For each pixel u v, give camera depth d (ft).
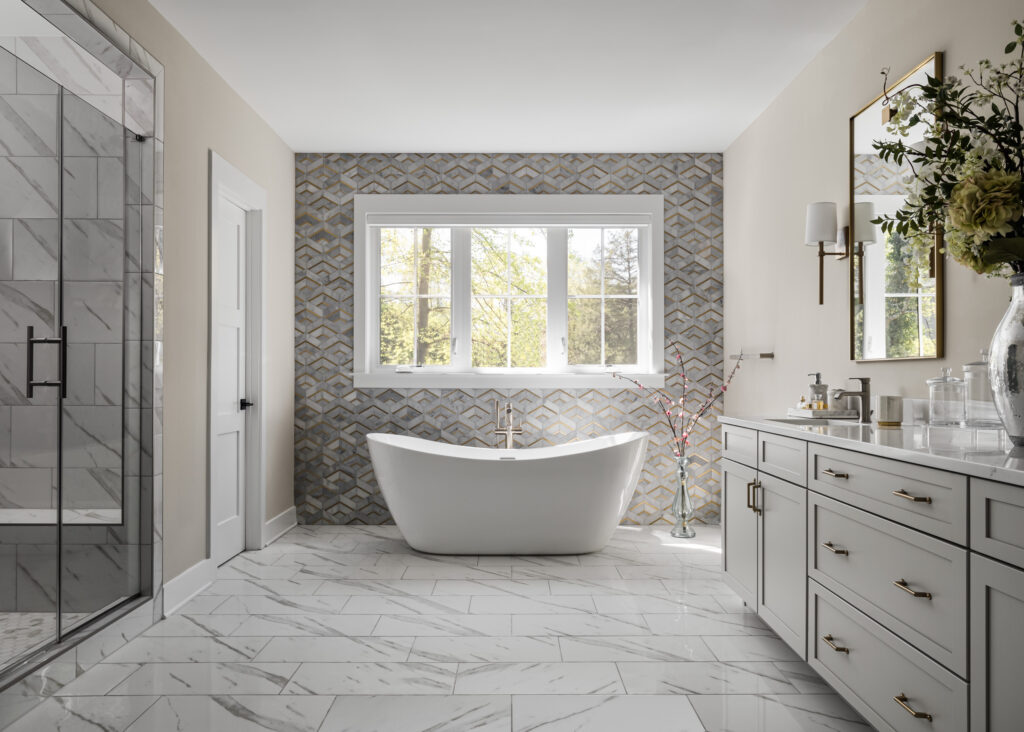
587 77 11.92
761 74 11.81
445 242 16.08
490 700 7.24
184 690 7.45
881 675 5.79
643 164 15.88
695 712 6.98
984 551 4.43
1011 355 5.30
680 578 11.63
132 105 9.30
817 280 11.04
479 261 16.11
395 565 12.40
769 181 13.08
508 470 12.51
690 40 10.61
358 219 15.75
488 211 15.75
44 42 8.81
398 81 12.05
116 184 8.99
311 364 15.75
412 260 16.11
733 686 7.58
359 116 13.61
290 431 15.40
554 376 15.69
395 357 16.08
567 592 10.88
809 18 9.93
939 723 4.94
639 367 16.05
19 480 7.45
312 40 10.55
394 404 15.75
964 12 7.40
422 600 10.48
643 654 8.45
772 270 12.92
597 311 16.10
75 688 7.50
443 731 6.60
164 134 9.73
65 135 7.98
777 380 12.69
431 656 8.38
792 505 7.72
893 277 8.64
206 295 11.11
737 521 9.74
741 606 10.24
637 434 13.73
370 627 9.34
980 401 6.30
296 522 15.66
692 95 12.68
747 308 14.28
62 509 7.89
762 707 7.10
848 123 10.02
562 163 15.84
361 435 15.72
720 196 15.87
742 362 14.57
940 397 6.72
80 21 7.93
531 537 12.86
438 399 15.74
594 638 8.96
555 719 6.84
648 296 15.96
